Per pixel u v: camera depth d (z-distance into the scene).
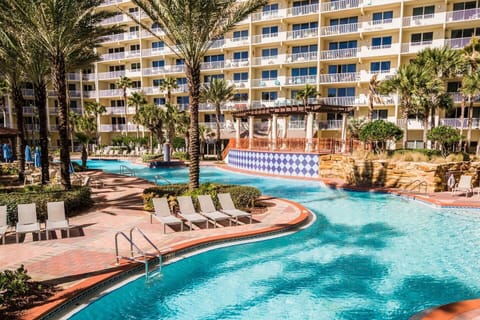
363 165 19.59
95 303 5.99
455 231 11.09
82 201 12.54
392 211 13.88
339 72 39.75
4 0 11.55
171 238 9.20
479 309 5.48
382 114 37.97
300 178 22.53
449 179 16.33
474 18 31.86
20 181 19.02
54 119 57.22
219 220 11.05
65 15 12.29
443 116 34.78
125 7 52.09
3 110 47.75
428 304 6.40
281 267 8.14
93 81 55.75
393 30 35.59
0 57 17.19
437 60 26.48
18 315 5.16
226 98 40.09
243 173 26.67
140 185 19.23
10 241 8.85
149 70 50.69
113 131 55.69
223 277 7.58
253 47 43.19
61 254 7.86
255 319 5.90
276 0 40.81
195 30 12.43
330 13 38.12
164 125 43.56
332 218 12.77
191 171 12.98
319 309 6.23
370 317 5.96
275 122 26.25
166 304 6.41
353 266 8.20
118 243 8.70
